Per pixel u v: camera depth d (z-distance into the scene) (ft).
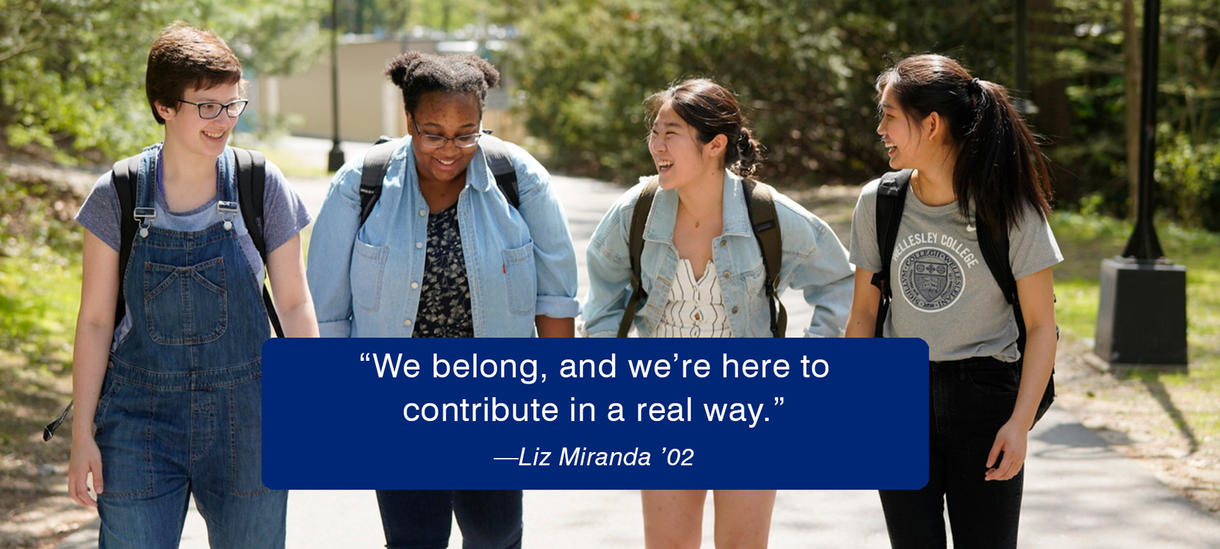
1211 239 52.60
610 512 16.89
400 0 277.85
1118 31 65.16
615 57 90.63
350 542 15.65
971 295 10.07
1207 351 28.68
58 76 37.99
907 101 9.82
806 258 11.72
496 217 11.21
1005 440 9.79
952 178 9.93
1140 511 16.83
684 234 11.52
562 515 16.76
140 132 37.29
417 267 11.04
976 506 10.27
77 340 9.75
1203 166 63.21
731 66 76.79
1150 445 20.43
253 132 90.79
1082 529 16.10
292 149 125.29
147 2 34.65
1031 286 9.92
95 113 37.47
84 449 9.61
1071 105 69.26
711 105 11.00
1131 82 57.31
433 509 11.76
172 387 9.76
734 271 11.39
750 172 11.55
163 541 9.77
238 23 59.26
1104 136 67.77
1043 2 63.36
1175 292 26.58
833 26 72.13
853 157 79.20
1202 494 17.67
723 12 76.33
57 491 18.17
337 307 11.33
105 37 35.06
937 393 10.27
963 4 68.23
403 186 11.14
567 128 102.89
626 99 85.40
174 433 9.79
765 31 75.00
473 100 10.66
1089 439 20.81
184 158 9.66
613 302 12.19
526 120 112.06
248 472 10.03
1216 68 66.74
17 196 45.70
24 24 33.99
